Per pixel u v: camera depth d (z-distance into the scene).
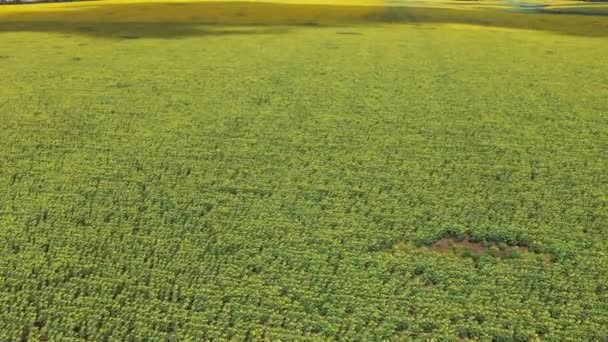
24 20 64.25
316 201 22.44
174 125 29.77
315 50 48.22
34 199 22.22
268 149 26.98
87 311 16.47
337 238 19.92
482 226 20.77
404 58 45.59
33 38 52.50
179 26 60.88
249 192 23.02
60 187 23.19
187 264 18.45
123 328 15.84
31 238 19.66
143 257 18.78
